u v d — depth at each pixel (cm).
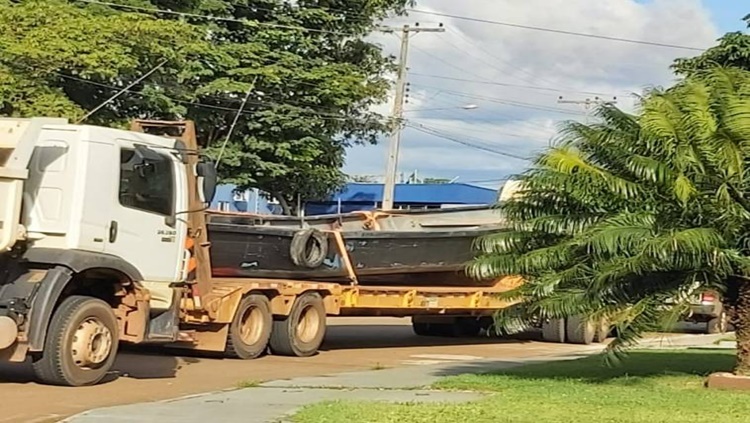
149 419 1012
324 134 3391
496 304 2184
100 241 1279
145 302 1327
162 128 1548
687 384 1341
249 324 1720
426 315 2166
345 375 1483
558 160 1273
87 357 1262
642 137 1253
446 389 1291
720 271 1225
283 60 3234
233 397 1195
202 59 3098
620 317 1257
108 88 2645
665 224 1225
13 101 2267
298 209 3522
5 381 1291
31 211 1247
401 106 3966
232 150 3175
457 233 2061
